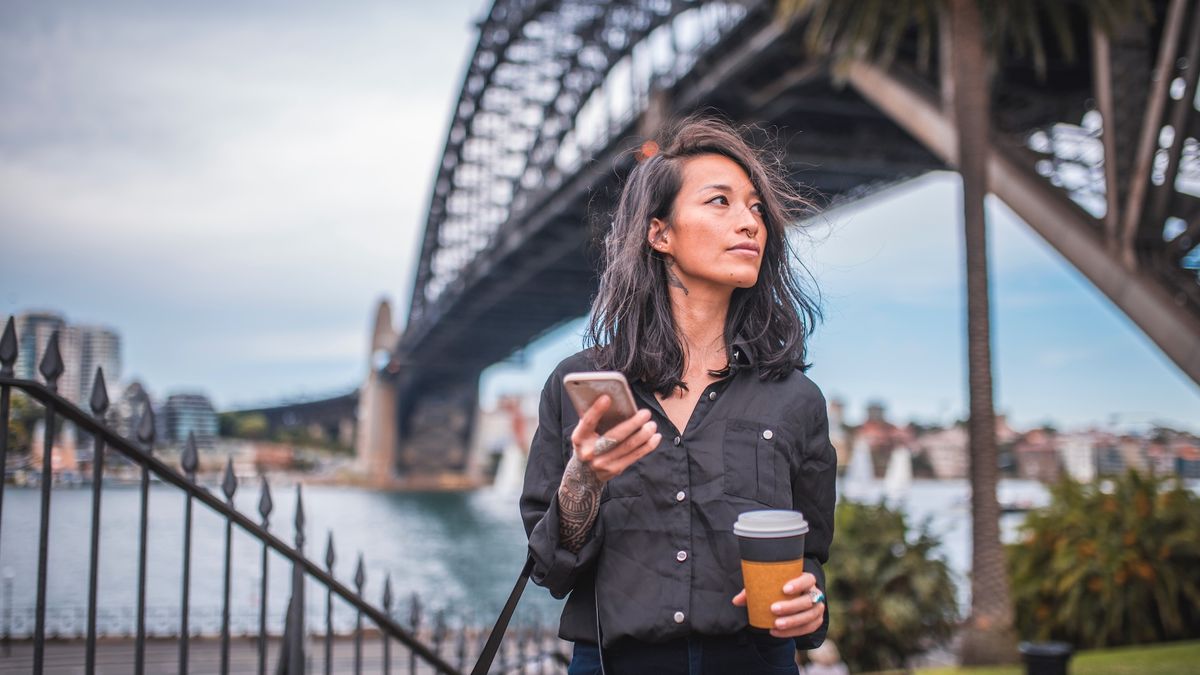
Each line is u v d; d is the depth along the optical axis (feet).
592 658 4.44
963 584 40.22
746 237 4.56
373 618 11.25
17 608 36.88
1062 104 65.16
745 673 4.27
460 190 202.69
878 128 90.58
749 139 5.27
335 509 246.27
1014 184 45.75
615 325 4.66
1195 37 34.30
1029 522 38.52
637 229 4.69
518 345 246.88
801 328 4.79
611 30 119.85
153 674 33.45
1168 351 36.99
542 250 149.38
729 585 4.17
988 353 34.73
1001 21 37.60
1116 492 36.63
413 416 350.23
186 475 8.37
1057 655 21.45
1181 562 34.88
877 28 40.83
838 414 321.73
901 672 31.45
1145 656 29.35
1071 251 42.11
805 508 4.62
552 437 4.77
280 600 53.01
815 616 3.98
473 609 63.87
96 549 7.51
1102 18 36.76
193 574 58.03
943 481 317.01
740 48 73.72
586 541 4.33
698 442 4.36
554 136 145.38
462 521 223.71
